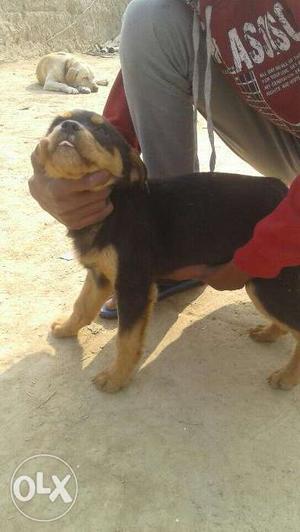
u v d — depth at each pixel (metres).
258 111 0.78
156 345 0.82
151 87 0.80
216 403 0.72
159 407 0.71
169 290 0.92
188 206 0.73
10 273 0.97
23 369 0.76
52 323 0.83
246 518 0.57
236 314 0.90
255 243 0.64
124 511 0.57
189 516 0.57
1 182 1.34
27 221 1.15
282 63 0.68
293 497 0.59
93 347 0.81
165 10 0.75
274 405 0.72
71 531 0.55
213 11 0.68
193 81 0.73
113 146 0.67
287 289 0.70
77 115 0.69
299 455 0.64
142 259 0.71
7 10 3.07
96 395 0.72
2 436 0.65
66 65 2.47
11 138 1.68
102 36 3.72
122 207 0.71
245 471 0.62
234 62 0.70
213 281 0.74
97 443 0.65
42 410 0.69
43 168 0.67
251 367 0.78
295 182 0.61
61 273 0.98
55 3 3.35
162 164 0.87
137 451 0.64
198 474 0.61
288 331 0.76
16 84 2.55
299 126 0.73
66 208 0.68
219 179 0.74
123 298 0.71
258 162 0.91
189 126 0.85
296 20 0.64
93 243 0.72
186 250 0.74
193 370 0.77
